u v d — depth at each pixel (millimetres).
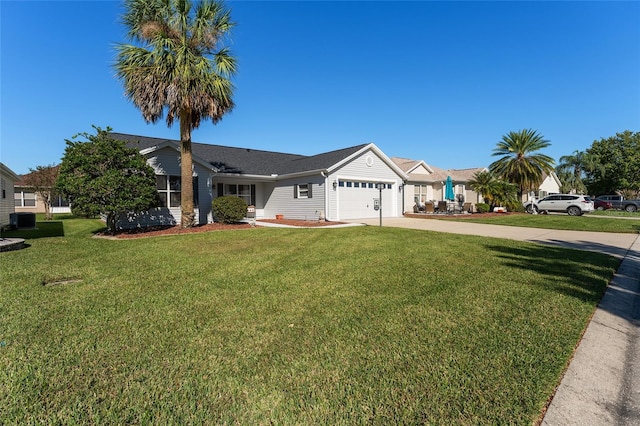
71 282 5266
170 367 2703
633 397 2342
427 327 3480
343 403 2246
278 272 5887
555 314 3865
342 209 17578
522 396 2316
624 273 6203
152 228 13141
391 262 6742
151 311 3949
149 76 10766
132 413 2146
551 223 16703
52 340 3164
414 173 25078
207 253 7773
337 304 4195
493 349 2996
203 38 11969
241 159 20234
